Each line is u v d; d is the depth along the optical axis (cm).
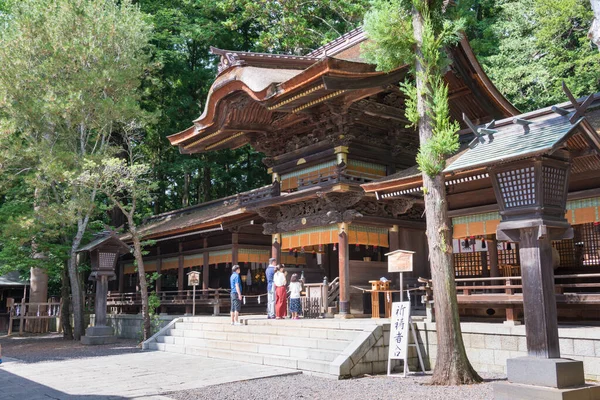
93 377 1164
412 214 1919
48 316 2814
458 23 1088
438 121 1045
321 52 2225
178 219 2878
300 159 1956
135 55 2564
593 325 1220
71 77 2275
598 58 2270
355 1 3145
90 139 2425
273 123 2031
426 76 1079
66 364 1420
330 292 1728
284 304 1666
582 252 1475
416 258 1891
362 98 1742
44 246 2245
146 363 1388
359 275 1758
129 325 2356
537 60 2555
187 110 3653
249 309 2408
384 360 1180
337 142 1788
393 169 1922
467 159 887
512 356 1088
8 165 2186
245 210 2038
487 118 1859
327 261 2177
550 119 855
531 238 777
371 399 862
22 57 2166
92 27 2291
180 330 1788
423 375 1119
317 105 1769
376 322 1248
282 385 1018
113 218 3403
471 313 1519
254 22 3716
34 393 988
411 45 1118
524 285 777
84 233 2470
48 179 2247
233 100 1917
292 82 1578
